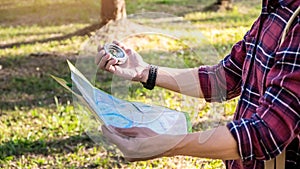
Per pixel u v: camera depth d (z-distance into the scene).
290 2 2.09
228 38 11.15
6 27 13.55
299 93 1.95
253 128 2.00
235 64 2.61
